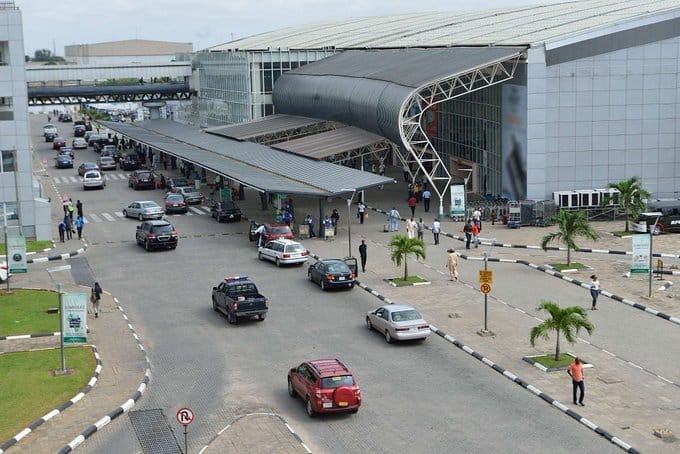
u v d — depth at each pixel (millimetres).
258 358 39906
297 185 65812
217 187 90875
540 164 71500
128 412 33906
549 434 31125
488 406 33781
